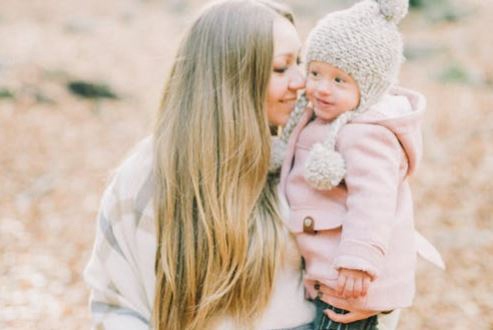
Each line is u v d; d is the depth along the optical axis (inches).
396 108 92.7
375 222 85.1
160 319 92.0
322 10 610.5
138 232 93.9
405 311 221.8
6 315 203.8
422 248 102.5
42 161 336.2
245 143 89.5
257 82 90.3
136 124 392.2
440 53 523.2
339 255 85.6
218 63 90.6
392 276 89.9
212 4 94.2
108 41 554.3
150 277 94.4
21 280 226.5
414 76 481.1
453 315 219.6
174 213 91.3
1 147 346.6
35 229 268.4
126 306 95.0
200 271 90.4
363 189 86.4
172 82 94.0
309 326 93.4
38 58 473.4
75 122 389.4
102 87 433.7
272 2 95.5
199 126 90.2
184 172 91.0
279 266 91.7
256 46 89.7
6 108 395.9
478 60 504.7
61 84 434.9
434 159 346.3
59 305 213.3
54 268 238.5
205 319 90.3
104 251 95.4
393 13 89.8
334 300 89.7
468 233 272.4
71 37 556.1
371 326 92.0
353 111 90.8
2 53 478.6
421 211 293.7
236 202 89.1
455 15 615.8
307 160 88.7
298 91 94.7
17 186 307.6
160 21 642.2
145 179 94.6
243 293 89.5
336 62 88.3
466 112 407.8
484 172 327.9
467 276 241.6
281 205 92.7
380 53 88.2
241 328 90.1
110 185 98.2
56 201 294.7
